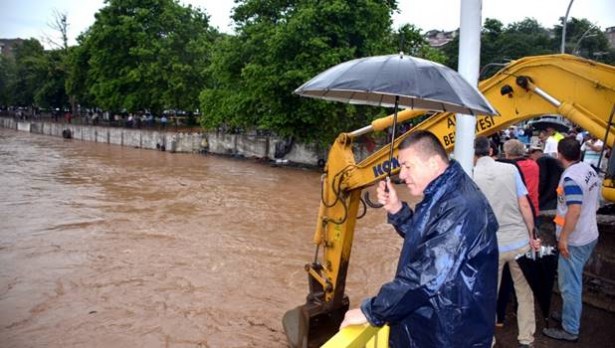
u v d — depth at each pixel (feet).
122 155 104.01
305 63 72.90
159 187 58.44
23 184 58.85
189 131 127.13
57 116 201.46
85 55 159.33
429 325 6.51
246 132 102.01
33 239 33.24
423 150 7.27
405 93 7.67
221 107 94.94
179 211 44.16
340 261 14.44
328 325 15.01
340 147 14.40
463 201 6.73
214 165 85.81
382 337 7.86
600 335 15.43
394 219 9.44
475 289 6.41
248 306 22.26
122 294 23.53
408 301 6.35
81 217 40.50
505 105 12.37
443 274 6.28
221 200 50.19
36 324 19.97
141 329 19.66
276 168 82.38
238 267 28.22
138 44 133.49
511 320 17.03
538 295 14.96
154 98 133.80
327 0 74.18
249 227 38.42
